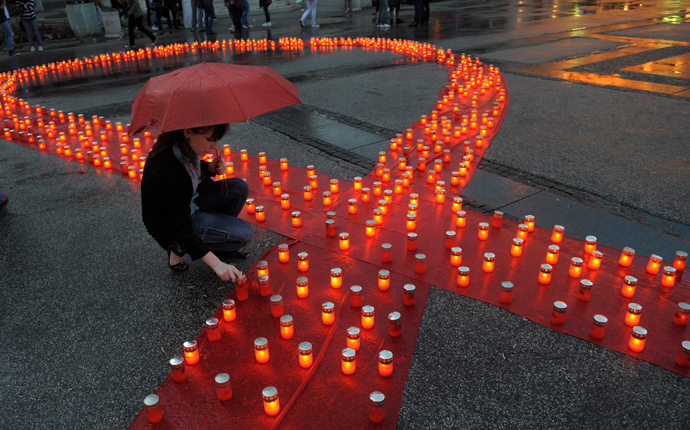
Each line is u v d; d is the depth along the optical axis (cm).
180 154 328
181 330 347
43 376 309
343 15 2642
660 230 454
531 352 315
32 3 1834
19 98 1129
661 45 1390
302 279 366
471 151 626
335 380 293
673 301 354
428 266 407
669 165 593
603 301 358
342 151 693
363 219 493
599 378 294
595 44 1447
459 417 270
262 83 321
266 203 534
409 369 303
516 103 887
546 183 559
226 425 265
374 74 1184
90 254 452
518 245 409
